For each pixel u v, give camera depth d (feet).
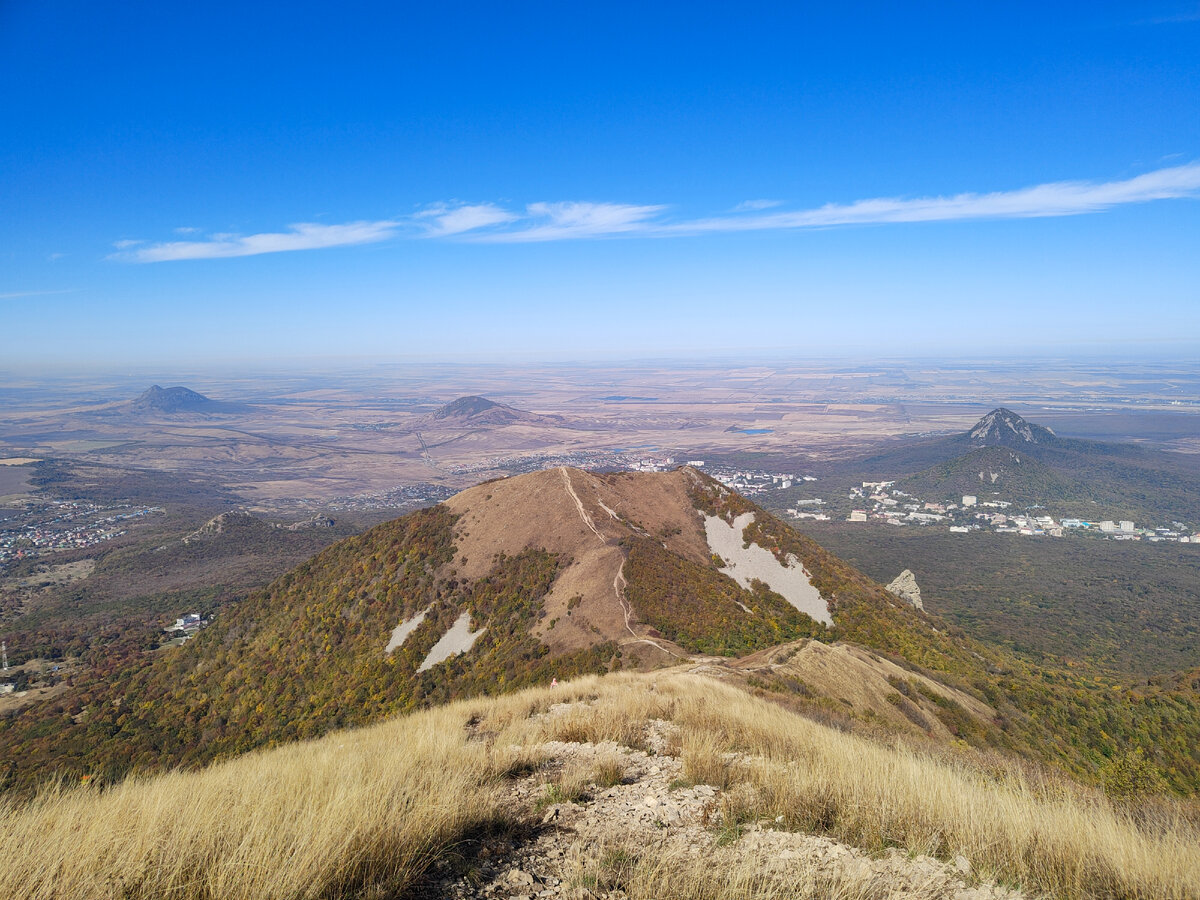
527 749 36.32
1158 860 20.54
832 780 27.17
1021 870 20.11
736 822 23.73
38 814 22.11
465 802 24.06
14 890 17.17
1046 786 30.60
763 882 18.47
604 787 29.66
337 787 23.80
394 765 30.17
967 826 22.63
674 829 23.76
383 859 18.92
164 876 17.72
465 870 19.63
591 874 19.27
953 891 19.11
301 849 17.84
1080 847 21.16
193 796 25.03
